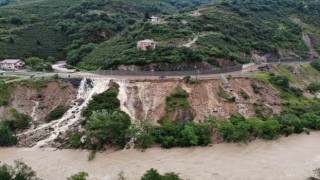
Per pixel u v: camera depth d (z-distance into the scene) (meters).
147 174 62.41
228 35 144.25
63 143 83.06
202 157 76.94
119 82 98.75
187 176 68.75
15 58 134.25
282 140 87.12
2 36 146.12
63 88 98.56
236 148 81.69
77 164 74.12
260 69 121.50
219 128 84.38
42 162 75.06
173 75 105.19
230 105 95.19
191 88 96.69
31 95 97.12
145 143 80.56
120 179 66.69
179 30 132.00
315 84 121.31
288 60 145.00
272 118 94.31
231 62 120.69
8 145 82.69
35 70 118.69
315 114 100.38
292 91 111.88
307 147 83.06
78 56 133.00
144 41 114.94
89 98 96.31
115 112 84.50
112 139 80.06
